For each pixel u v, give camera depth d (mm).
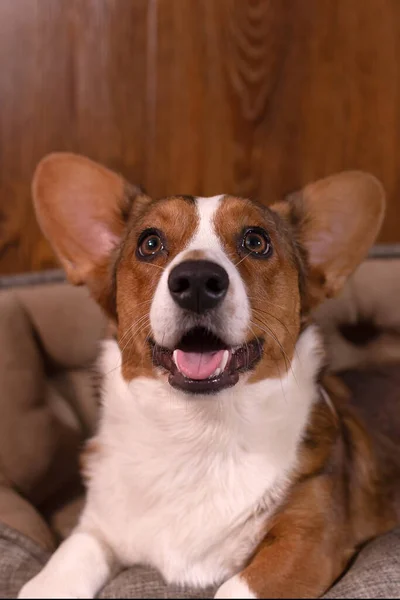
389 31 827
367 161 849
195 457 533
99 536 552
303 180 849
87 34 802
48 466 669
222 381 494
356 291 755
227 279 473
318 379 573
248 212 536
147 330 522
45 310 715
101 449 570
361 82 835
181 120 828
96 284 607
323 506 527
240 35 816
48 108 811
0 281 749
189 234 525
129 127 824
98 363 588
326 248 609
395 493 623
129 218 604
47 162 604
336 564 515
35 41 797
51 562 521
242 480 531
